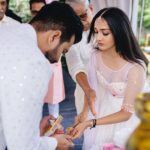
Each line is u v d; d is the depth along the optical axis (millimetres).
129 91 1568
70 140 1287
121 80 1664
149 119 383
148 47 4727
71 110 3711
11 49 923
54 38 1056
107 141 1786
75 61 1992
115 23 1516
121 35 1539
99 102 1797
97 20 1562
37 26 1069
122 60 1619
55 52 1092
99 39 1571
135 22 2828
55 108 3146
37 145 982
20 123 895
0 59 912
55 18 1049
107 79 1717
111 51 1636
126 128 1613
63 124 3287
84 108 1896
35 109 919
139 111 389
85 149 1894
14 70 887
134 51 1606
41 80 917
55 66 2840
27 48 938
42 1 2713
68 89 4422
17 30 1035
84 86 1888
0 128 991
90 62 1802
